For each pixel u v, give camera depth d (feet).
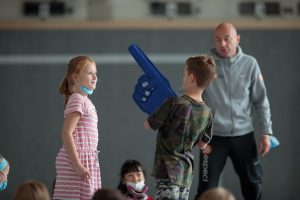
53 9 43.60
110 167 42.52
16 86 43.27
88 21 43.34
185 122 21.24
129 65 43.11
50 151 42.98
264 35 43.34
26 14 43.57
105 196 17.53
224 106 26.66
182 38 43.19
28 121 43.09
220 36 26.68
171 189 21.13
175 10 43.50
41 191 18.17
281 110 42.98
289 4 44.04
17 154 42.91
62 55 43.32
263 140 26.73
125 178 26.16
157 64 43.09
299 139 42.75
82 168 21.33
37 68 43.32
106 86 43.01
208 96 26.81
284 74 43.19
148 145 42.80
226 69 26.86
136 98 23.02
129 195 26.07
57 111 43.16
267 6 43.75
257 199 26.99
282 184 42.52
